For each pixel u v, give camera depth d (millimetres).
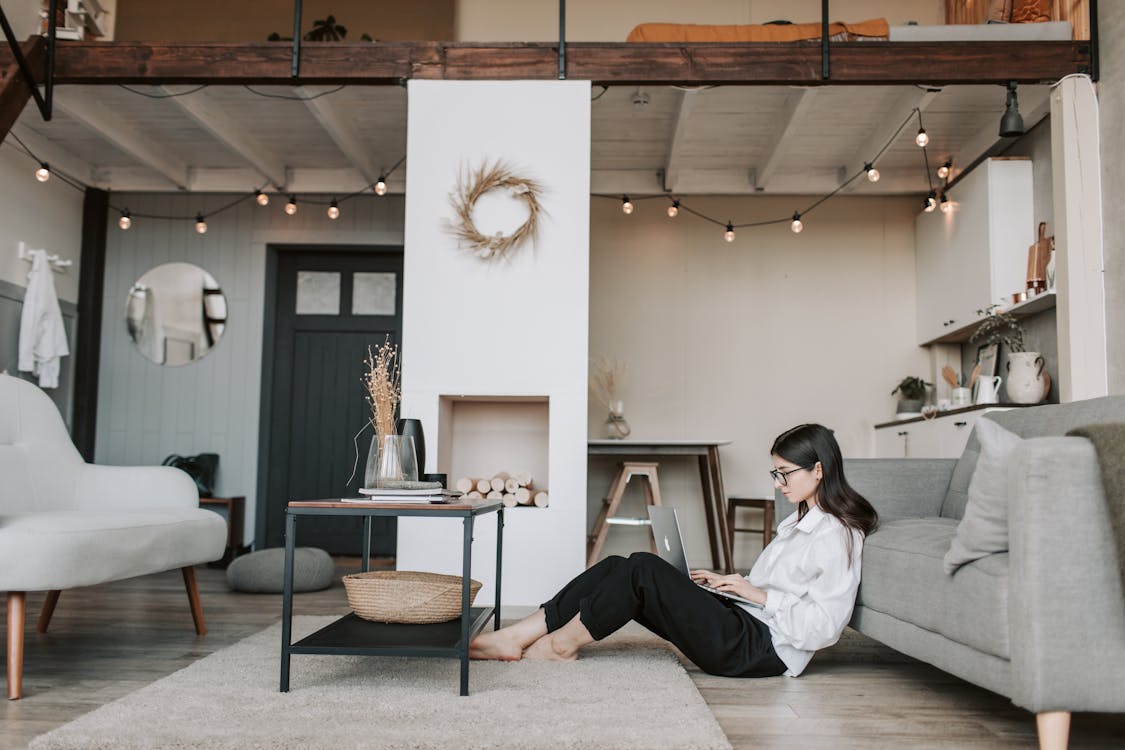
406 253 4293
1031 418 2854
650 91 5051
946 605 2176
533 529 4137
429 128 4348
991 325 5402
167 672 2711
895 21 6133
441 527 4137
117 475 3439
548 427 4656
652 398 6578
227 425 6676
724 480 6508
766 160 5891
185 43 4371
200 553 3270
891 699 2443
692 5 6191
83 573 2555
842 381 6574
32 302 5676
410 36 6742
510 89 4359
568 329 4242
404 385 4227
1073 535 1807
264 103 5293
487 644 2752
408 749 1872
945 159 6055
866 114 5328
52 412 3480
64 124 5641
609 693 2334
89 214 6535
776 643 2639
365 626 2531
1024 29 4375
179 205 6828
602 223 6695
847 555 2662
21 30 5172
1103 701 1788
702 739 1923
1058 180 4359
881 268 6645
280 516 6770
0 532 2418
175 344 6734
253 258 6793
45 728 2094
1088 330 4238
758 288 6652
